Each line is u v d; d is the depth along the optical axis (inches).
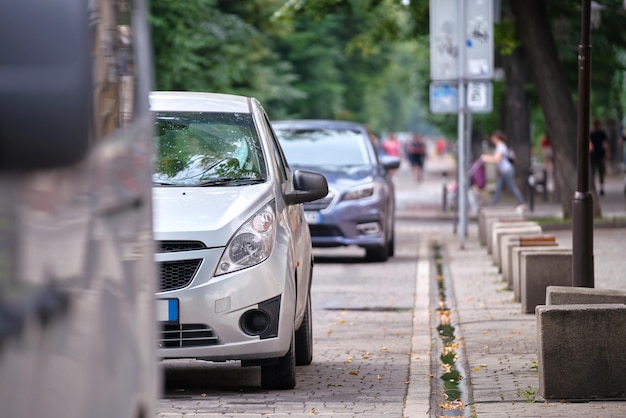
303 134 1285.7
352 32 3686.0
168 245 517.0
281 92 3041.3
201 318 513.0
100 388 181.3
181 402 526.6
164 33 2078.0
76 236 165.6
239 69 2239.2
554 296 601.3
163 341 513.3
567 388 525.3
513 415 492.7
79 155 140.9
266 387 559.8
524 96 2428.6
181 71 2100.1
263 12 2689.5
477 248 1428.4
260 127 603.8
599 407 509.4
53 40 140.5
